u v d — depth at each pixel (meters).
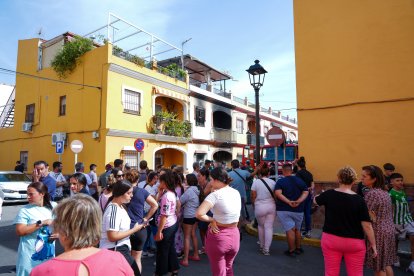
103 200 4.69
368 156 7.44
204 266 5.48
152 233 5.99
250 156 19.66
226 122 27.27
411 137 6.98
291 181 6.05
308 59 8.45
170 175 4.72
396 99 7.20
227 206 3.57
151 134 17.61
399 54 7.24
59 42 18.50
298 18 8.68
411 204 6.80
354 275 3.44
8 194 12.65
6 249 6.37
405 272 5.13
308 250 6.48
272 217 6.24
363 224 3.47
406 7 7.21
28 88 19.92
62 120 17.36
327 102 8.09
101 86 15.63
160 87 18.84
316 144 8.16
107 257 1.60
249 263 5.64
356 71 7.75
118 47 16.39
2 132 21.70
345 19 7.97
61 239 1.63
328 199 3.66
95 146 15.54
